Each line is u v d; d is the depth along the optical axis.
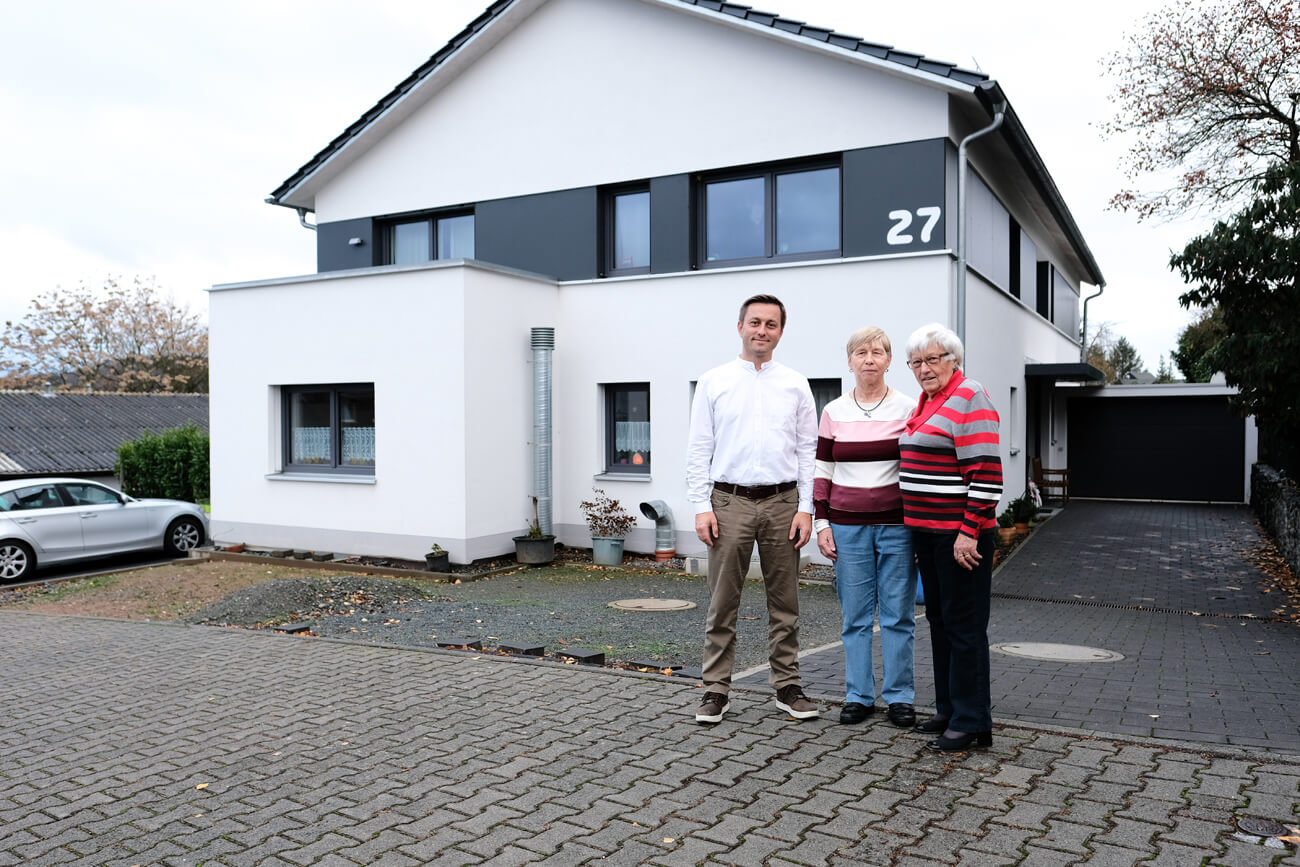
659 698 5.25
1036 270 19.64
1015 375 15.40
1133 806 3.53
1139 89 17.47
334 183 15.04
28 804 4.00
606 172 12.74
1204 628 7.78
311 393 13.22
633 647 6.99
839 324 11.20
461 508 11.58
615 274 12.94
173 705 5.51
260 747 4.64
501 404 12.09
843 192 11.24
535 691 5.48
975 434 4.07
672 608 8.80
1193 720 4.69
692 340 12.08
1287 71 16.14
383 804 3.83
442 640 7.18
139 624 8.39
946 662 4.42
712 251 12.28
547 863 3.24
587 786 3.93
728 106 11.89
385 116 14.08
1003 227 14.48
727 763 4.13
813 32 11.07
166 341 40.75
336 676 6.03
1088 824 3.39
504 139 13.52
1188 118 17.17
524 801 3.80
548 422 12.41
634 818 3.59
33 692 6.01
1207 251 10.37
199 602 10.35
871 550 4.61
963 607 4.16
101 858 3.43
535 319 12.69
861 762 4.09
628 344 12.53
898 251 10.93
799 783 3.87
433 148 14.12
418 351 11.88
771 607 4.87
